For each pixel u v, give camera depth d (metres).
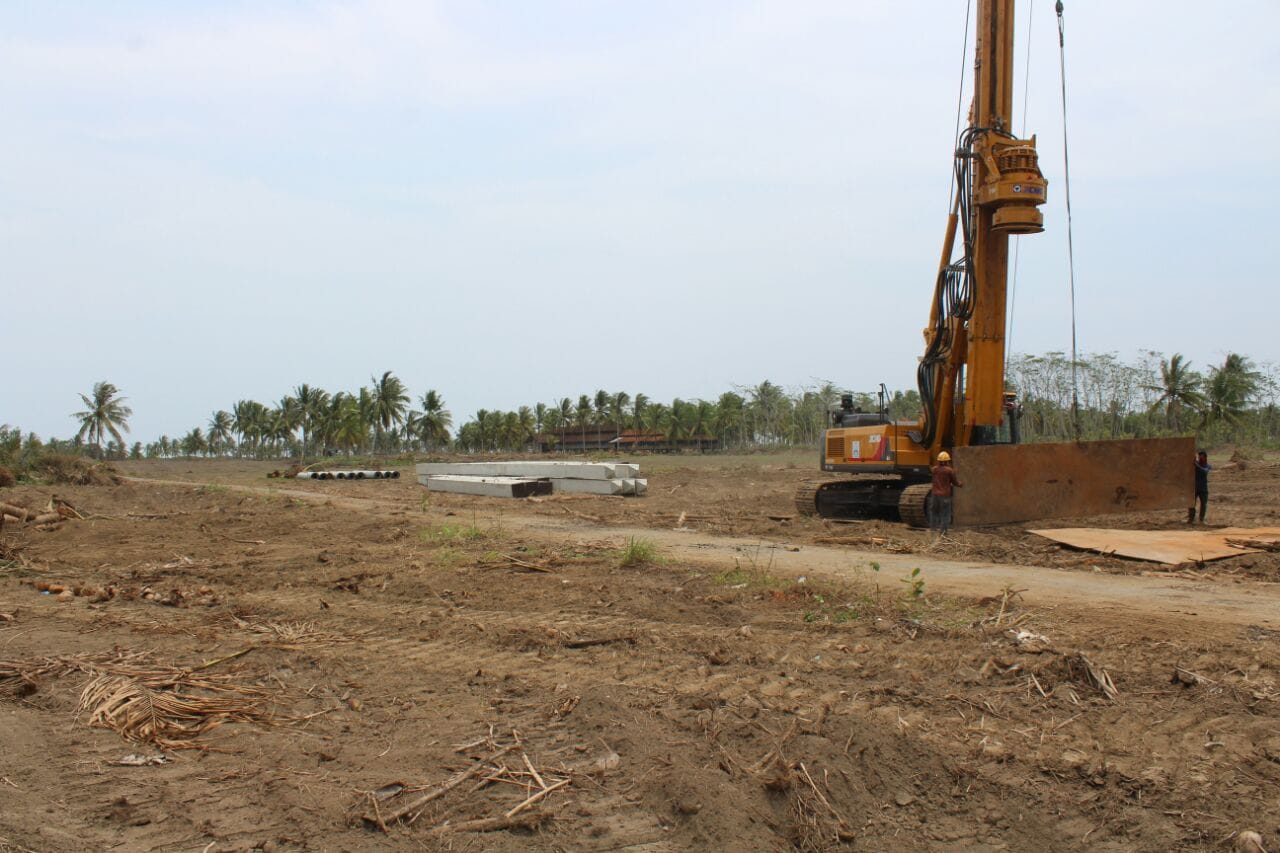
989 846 5.26
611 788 5.69
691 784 5.50
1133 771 5.75
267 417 117.44
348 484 40.34
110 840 5.01
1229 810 5.30
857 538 15.95
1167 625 8.69
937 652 8.05
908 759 5.97
